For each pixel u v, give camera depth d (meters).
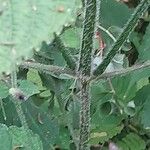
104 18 0.51
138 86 0.53
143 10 0.30
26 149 0.34
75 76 0.32
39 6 0.13
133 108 0.53
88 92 0.34
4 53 0.13
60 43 0.33
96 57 0.40
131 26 0.30
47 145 0.46
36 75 0.48
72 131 0.45
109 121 0.54
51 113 0.49
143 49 0.50
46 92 0.50
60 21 0.13
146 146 0.59
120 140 0.59
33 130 0.46
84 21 0.28
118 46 0.31
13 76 0.32
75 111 0.47
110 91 0.51
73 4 0.14
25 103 0.46
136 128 0.58
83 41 0.30
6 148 0.32
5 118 0.42
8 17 0.13
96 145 0.56
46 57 0.43
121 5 0.52
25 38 0.13
